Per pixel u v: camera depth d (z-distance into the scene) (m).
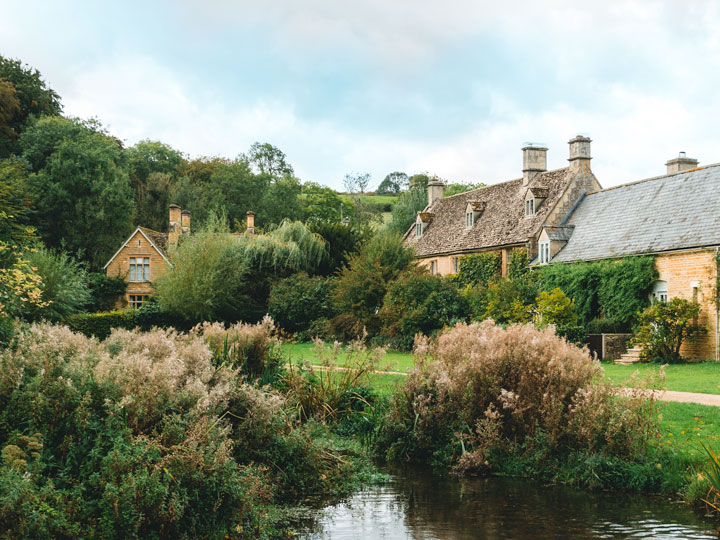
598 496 9.27
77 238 46.06
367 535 7.74
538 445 10.64
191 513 6.71
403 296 30.75
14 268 11.74
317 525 8.12
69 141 46.59
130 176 62.62
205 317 36.72
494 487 9.87
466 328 12.90
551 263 32.41
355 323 33.00
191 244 37.78
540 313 27.70
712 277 24.05
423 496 9.41
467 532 7.83
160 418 7.38
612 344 25.92
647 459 9.84
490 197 43.72
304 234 40.91
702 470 9.15
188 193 63.19
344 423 12.98
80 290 33.03
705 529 7.82
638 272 26.97
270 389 12.15
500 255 38.03
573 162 36.25
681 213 27.48
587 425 10.16
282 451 9.45
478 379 11.59
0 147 46.31
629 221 30.28
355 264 33.75
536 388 11.09
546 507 8.81
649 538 7.54
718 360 23.59
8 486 5.53
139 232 46.00
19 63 50.91
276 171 83.12
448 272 43.59
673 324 24.39
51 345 8.09
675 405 12.79
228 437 8.63
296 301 37.16
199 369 9.27
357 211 81.62
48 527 5.64
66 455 6.60
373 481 10.19
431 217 49.84
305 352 25.02
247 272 39.34
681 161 33.31
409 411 12.09
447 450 11.30
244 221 65.06
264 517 7.89
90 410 7.04
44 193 45.19
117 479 6.30
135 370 7.71
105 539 5.93
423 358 12.53
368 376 13.93
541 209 36.47
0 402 6.90
